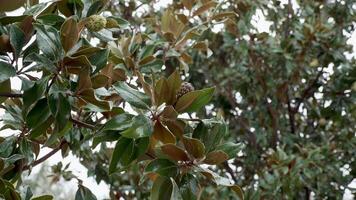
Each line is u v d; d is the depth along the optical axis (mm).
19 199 2143
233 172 7176
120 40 3027
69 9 2406
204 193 5449
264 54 6980
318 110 7156
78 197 2645
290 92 7367
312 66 6965
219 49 7371
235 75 7141
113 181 5688
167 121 2211
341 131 6883
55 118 2146
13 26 2104
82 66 2141
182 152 2203
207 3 3547
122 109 2434
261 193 5699
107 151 5238
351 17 7340
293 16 7305
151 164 2207
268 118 7191
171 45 3566
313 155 5820
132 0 5375
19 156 2336
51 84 2135
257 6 6758
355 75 6566
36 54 2078
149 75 2990
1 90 2363
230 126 7340
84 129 2869
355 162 6668
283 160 5730
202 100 2184
